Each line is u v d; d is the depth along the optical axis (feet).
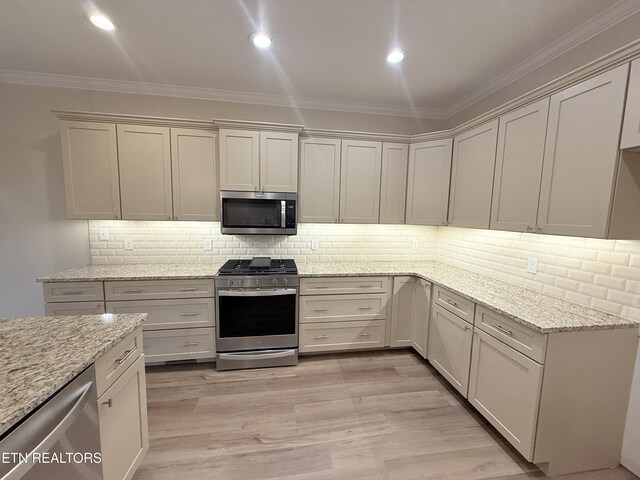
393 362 8.91
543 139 5.55
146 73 7.98
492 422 5.83
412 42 6.38
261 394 7.23
